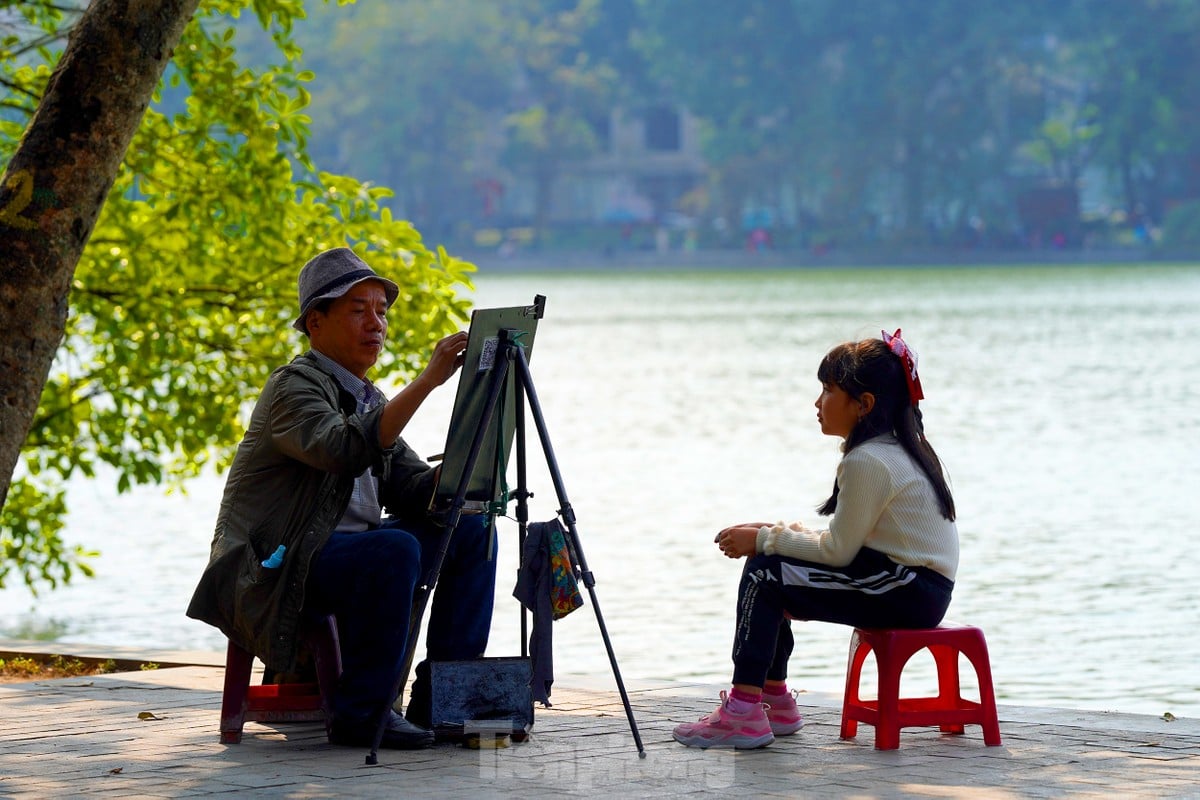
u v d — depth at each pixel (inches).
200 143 1101.7
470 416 550.3
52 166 565.0
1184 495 1638.8
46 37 1093.1
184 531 1616.6
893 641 546.3
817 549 554.9
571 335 4643.2
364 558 548.4
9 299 556.7
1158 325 4421.8
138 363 1133.7
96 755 546.0
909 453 561.0
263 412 557.3
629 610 1143.6
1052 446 2069.4
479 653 580.7
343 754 543.5
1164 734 570.3
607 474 1891.0
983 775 506.0
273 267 1132.5
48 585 1327.5
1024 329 4367.6
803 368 3440.0
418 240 1126.4
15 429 556.7
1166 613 1087.0
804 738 572.7
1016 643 1003.9
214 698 665.6
